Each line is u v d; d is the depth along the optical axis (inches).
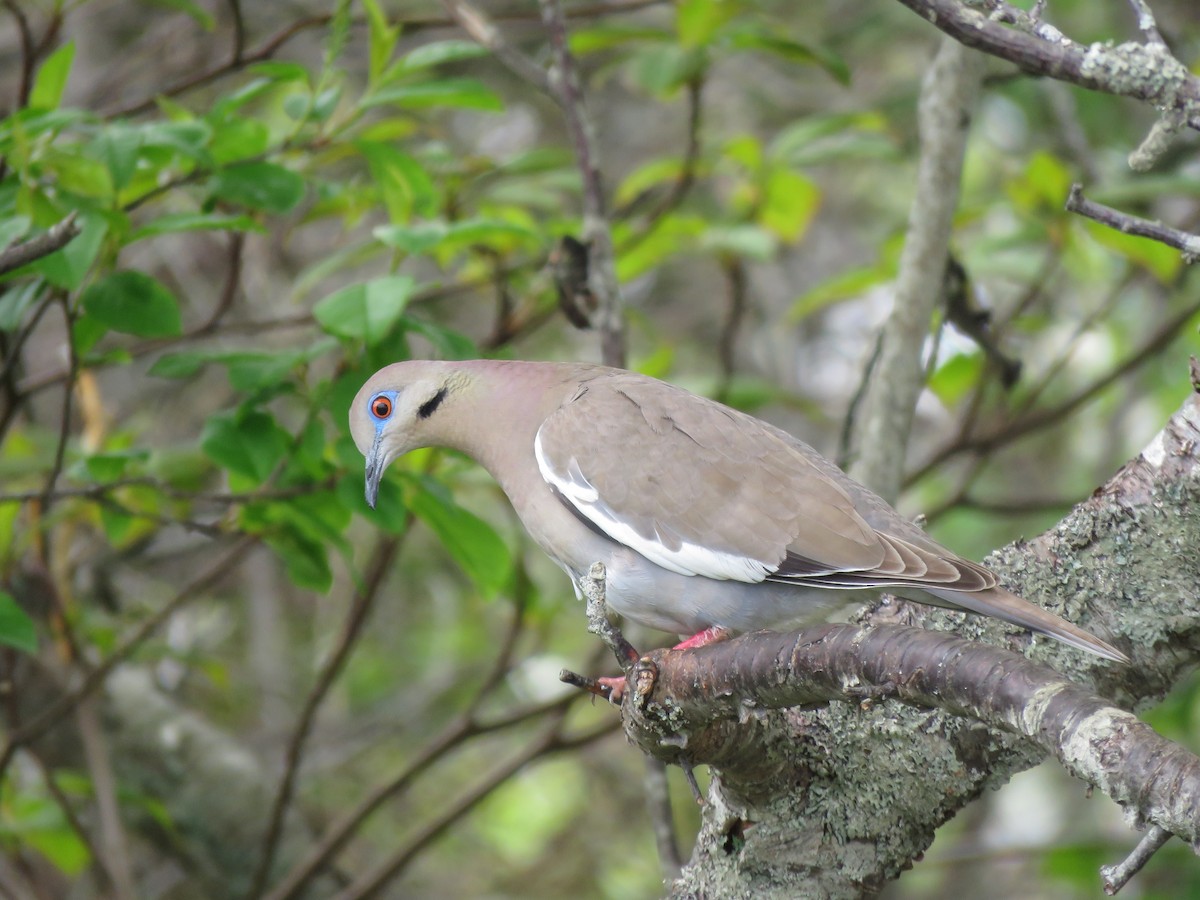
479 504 566.3
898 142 488.7
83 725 439.5
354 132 399.2
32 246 240.7
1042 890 616.1
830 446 673.6
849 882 243.0
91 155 299.4
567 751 470.0
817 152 432.5
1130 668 241.8
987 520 614.9
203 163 305.0
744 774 233.0
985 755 237.8
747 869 246.1
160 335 314.8
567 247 374.0
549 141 659.4
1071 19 585.3
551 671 658.8
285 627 650.2
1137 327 588.7
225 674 446.9
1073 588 244.7
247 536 416.5
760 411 688.4
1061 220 420.5
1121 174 523.2
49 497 331.9
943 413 693.9
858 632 196.7
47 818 412.5
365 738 622.8
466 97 337.7
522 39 611.5
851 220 709.3
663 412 302.4
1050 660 243.6
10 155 305.1
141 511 395.9
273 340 550.0
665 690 219.0
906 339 359.9
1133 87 193.9
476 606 647.8
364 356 346.3
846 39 605.9
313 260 629.6
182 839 489.7
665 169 439.5
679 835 648.4
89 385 418.9
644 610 299.4
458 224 319.9
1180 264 409.1
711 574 284.5
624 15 634.8
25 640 317.1
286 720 611.5
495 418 325.1
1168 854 480.4
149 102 395.2
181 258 589.3
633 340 676.1
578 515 302.0
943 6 197.0
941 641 188.5
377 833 625.0
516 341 499.2
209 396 599.5
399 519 337.7
